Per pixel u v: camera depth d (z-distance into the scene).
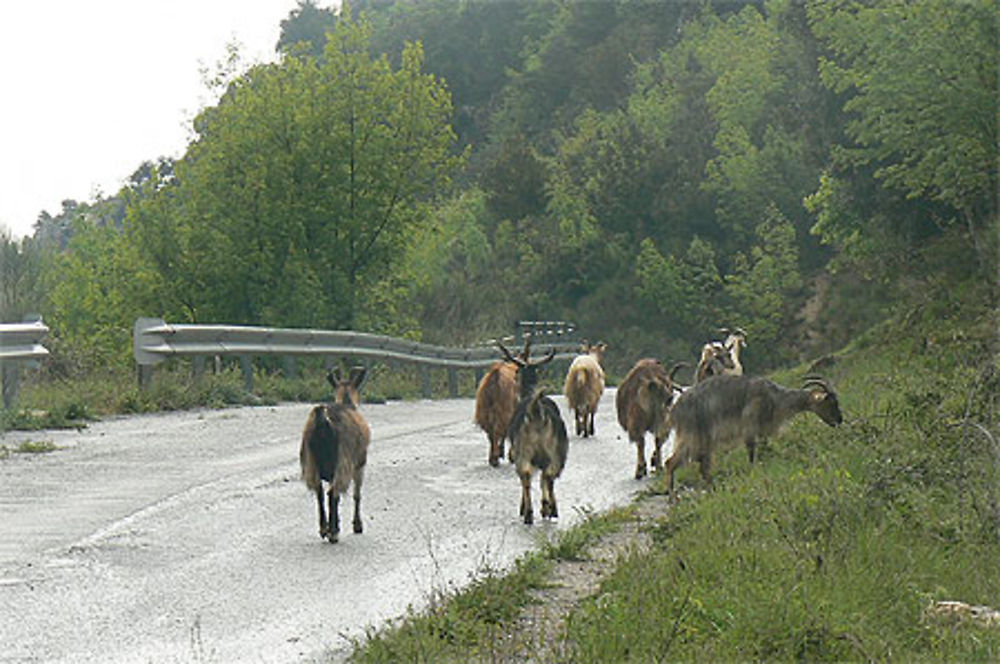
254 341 21.55
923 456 10.73
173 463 13.47
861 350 29.59
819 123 49.19
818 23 31.14
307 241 37.09
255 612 7.44
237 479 12.42
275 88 36.41
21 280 34.47
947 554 8.56
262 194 35.91
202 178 36.09
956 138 24.14
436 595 7.80
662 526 10.08
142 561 8.78
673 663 5.98
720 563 7.86
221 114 36.44
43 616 7.28
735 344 21.17
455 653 6.41
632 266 58.84
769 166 59.12
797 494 9.83
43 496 11.35
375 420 19.42
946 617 6.86
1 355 16.44
